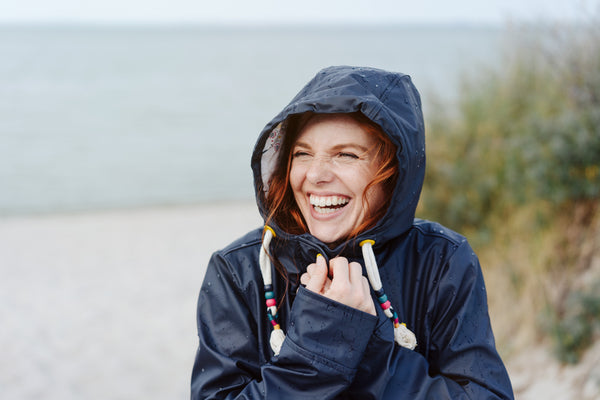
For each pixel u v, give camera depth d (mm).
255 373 1271
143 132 26000
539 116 4082
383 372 1162
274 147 1379
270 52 95062
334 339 1135
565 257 3758
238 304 1312
